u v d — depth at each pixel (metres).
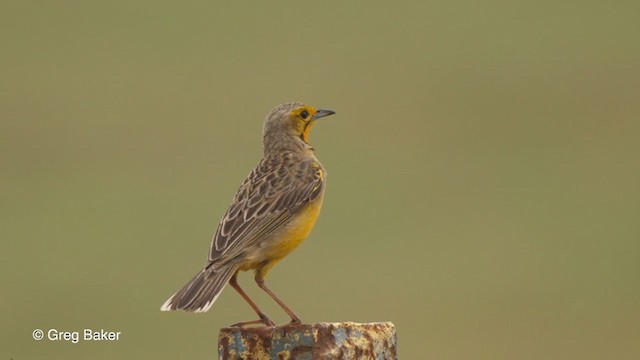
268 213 8.16
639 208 21.86
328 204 21.20
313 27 32.88
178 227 19.97
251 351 6.68
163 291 17.77
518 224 20.86
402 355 16.73
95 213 20.80
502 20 33.94
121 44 30.78
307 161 8.67
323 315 16.80
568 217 21.31
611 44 31.67
